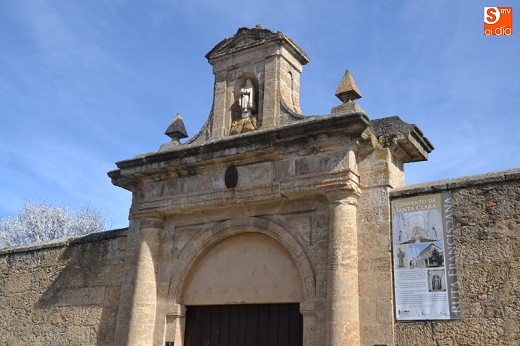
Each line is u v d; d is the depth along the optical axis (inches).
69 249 640.4
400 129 452.1
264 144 477.7
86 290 603.8
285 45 535.5
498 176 397.7
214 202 507.8
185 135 578.2
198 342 514.6
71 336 594.2
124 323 543.2
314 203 469.7
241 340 492.4
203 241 522.6
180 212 538.0
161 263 541.3
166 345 511.8
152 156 538.0
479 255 389.4
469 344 375.9
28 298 652.1
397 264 419.8
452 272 396.2
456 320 385.1
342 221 435.2
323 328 430.0
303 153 465.4
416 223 421.4
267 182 480.7
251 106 529.3
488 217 394.0
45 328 620.7
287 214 483.2
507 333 364.8
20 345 633.0
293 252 466.3
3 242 1440.7
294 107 529.3
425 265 408.5
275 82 519.8
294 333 465.4
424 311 398.9
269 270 487.5
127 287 557.0
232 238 518.3
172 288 526.0
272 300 476.4
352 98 469.1
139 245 547.5
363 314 419.8
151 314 523.2
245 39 554.3
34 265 665.0
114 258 595.2
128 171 556.1
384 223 432.8
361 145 455.5
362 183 451.5
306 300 445.7
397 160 469.7
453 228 405.4
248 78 550.3
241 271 503.2
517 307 366.0
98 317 581.0
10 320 657.0
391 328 406.0
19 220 1499.8
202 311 522.3
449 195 414.9
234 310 505.7
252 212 502.6
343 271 421.4
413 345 395.2
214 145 501.7
